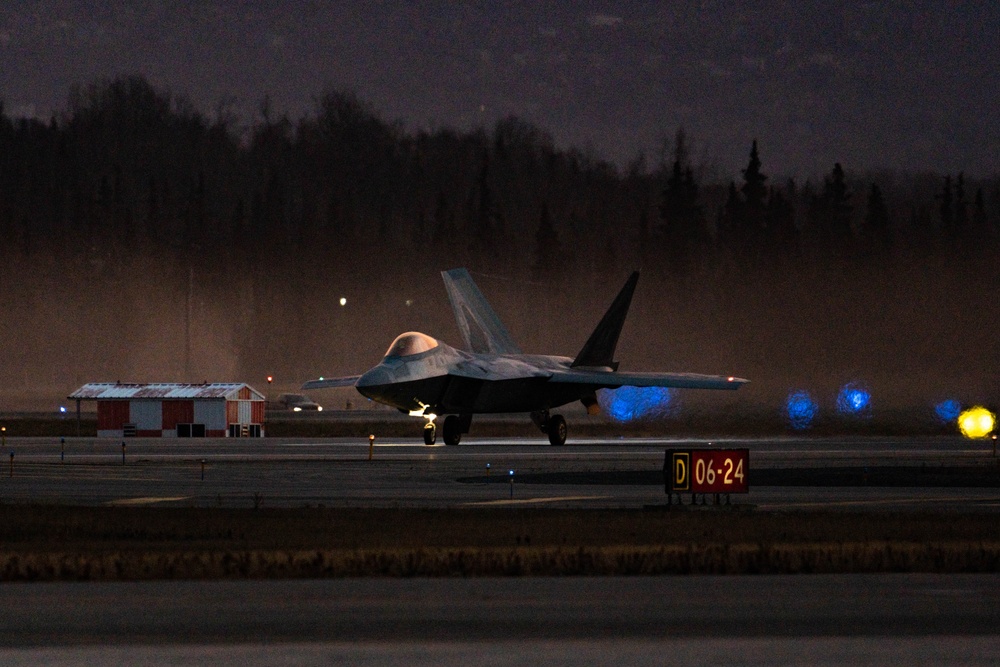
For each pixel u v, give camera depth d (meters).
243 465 155.75
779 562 68.12
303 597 57.97
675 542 77.19
